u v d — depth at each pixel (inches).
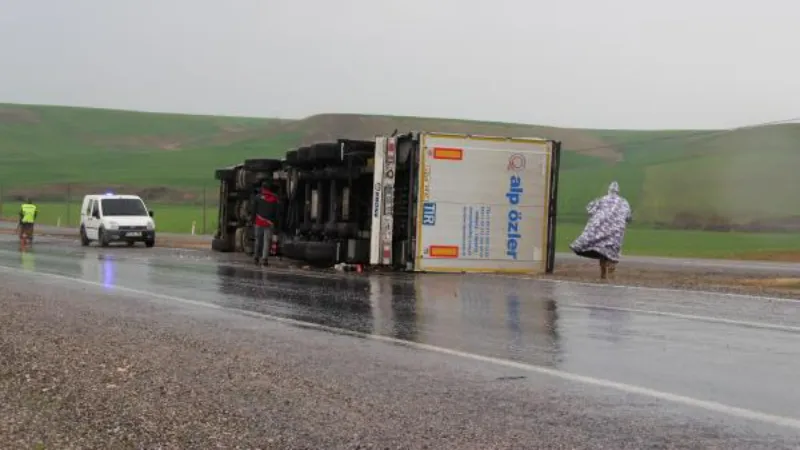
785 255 1494.8
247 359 330.3
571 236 2000.5
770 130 4714.6
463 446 212.1
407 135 807.7
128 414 247.3
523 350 349.7
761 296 580.4
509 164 826.2
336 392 272.2
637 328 413.4
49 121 7288.4
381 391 273.3
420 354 340.5
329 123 6840.6
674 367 312.0
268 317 455.5
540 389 275.3
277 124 7504.9
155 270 798.5
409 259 800.3
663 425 230.7
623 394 267.6
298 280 697.0
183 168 4933.6
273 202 892.6
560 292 604.7
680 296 576.7
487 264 820.0
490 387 278.7
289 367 313.9
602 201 772.6
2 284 644.7
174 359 330.3
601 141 5442.9
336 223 855.1
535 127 6181.1
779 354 339.3
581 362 322.7
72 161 5364.2
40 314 463.2
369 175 847.7
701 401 257.6
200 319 446.9
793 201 3090.6
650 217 2903.5
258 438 221.9
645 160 4384.8
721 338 381.1
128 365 318.0
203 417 243.3
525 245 832.3
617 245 762.2
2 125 7007.9
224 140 6712.6
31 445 218.2
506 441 215.9
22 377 297.7
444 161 807.1
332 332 400.8
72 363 321.7
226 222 1162.0
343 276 746.8
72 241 1515.7
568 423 233.0
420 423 234.1
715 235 2304.4
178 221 2486.5
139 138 6879.9
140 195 3902.6
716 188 3405.5
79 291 592.1
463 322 435.8
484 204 818.2
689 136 5078.7
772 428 227.3
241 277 722.2
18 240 1503.4
